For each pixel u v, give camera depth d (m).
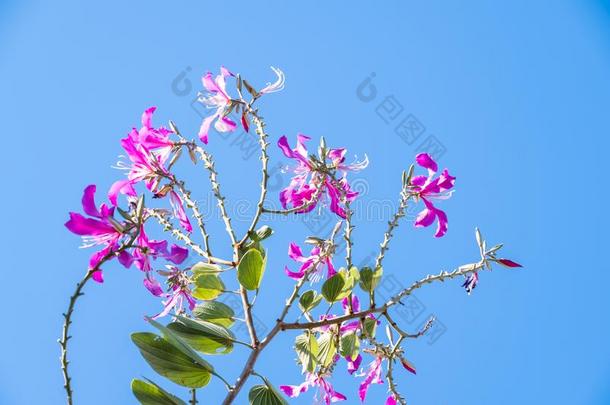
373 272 1.77
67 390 1.52
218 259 1.78
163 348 1.66
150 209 1.75
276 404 1.70
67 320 1.53
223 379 1.65
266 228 1.80
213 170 1.81
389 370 1.80
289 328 1.71
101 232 1.62
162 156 1.81
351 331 1.80
